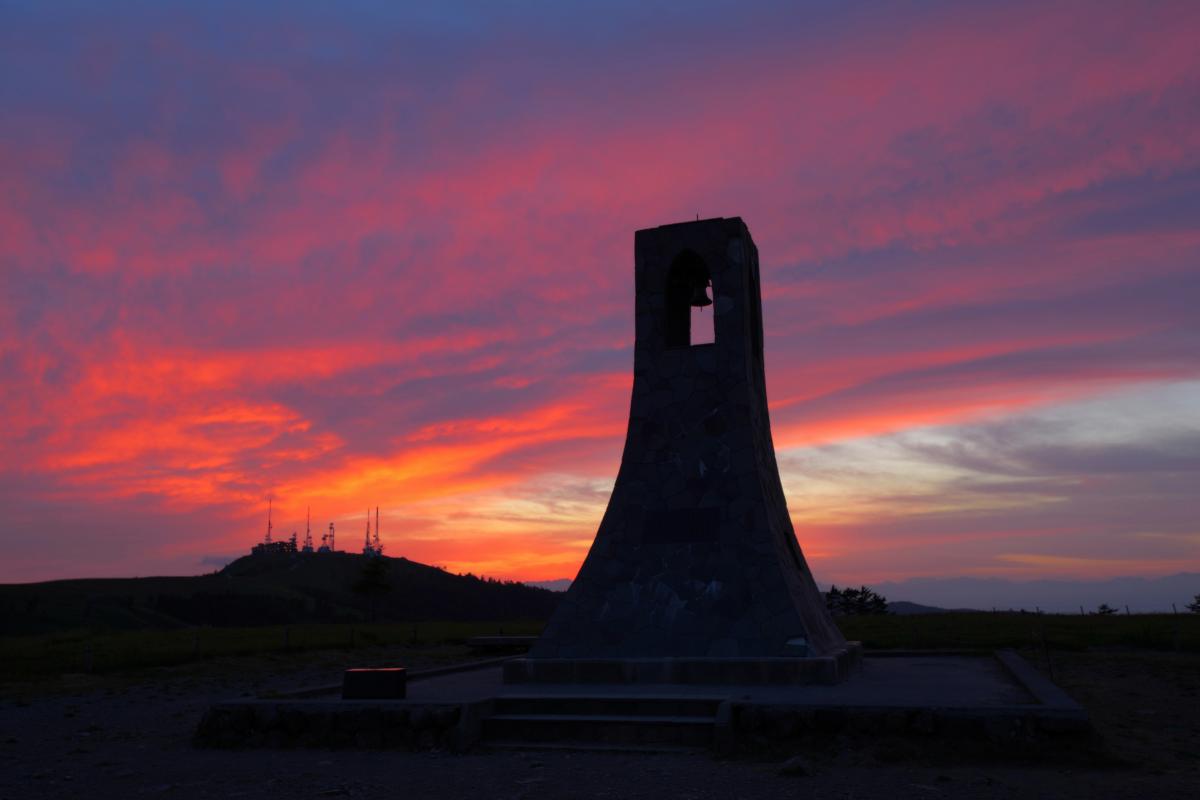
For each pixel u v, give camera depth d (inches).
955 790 413.7
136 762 530.0
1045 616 1781.5
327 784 456.4
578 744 557.9
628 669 742.5
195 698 884.6
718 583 773.9
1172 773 440.5
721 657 737.0
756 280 965.2
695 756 518.3
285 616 6235.2
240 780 470.3
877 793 411.2
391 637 1685.5
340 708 578.2
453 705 568.7
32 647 1510.8
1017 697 593.3
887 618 1860.2
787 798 405.7
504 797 420.2
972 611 2054.6
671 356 875.4
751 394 849.5
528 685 748.0
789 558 823.1
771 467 913.5
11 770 507.5
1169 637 1169.4
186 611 6003.9
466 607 7263.8
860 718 513.7
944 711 500.4
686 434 845.2
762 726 530.6
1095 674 893.2
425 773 483.2
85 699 884.0
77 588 6122.1
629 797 414.9
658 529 814.5
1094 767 459.5
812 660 702.5
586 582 808.3
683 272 954.7
